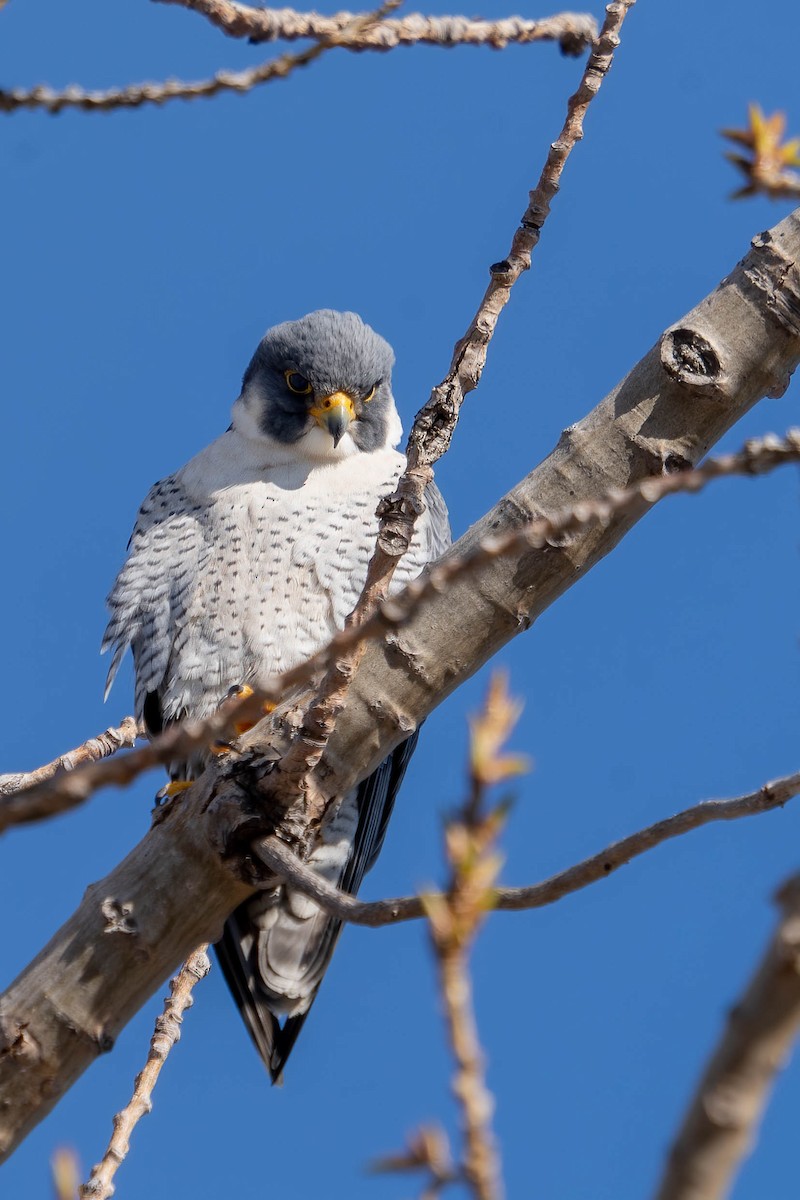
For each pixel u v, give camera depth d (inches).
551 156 284.2
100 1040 297.7
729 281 306.8
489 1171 141.4
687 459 304.7
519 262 284.4
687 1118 132.9
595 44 285.1
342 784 308.2
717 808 226.1
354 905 259.0
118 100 258.7
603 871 228.7
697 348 303.0
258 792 301.9
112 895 303.6
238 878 300.7
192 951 305.4
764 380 303.6
